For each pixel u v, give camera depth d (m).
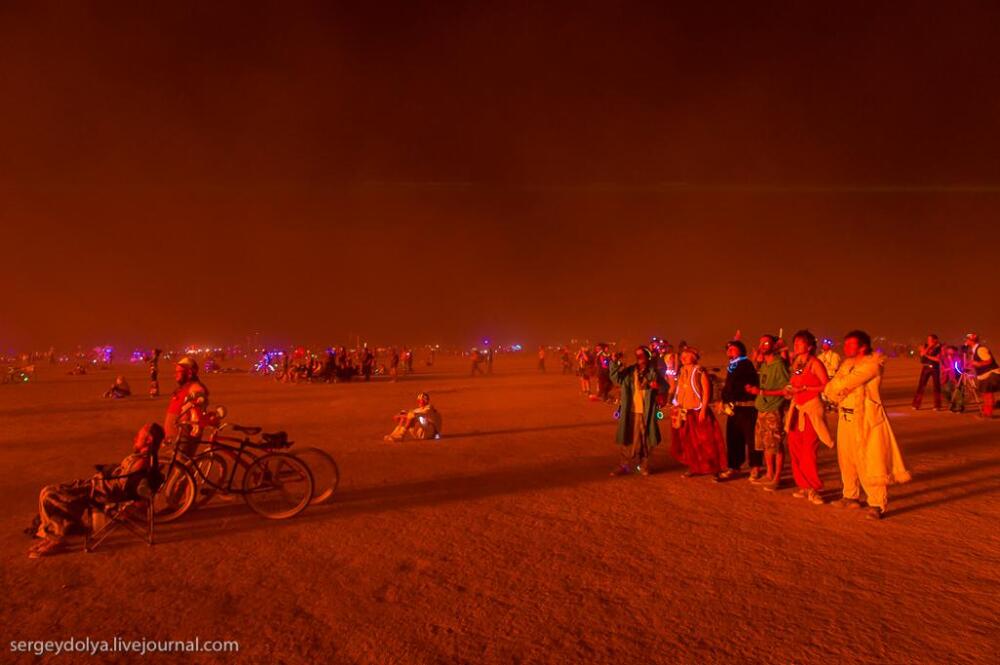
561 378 33.88
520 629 3.96
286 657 3.65
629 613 4.17
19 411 17.69
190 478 6.50
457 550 5.47
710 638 3.81
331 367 31.58
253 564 5.18
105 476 5.69
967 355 15.01
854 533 5.83
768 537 5.73
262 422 14.56
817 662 3.52
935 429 12.30
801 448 7.00
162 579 4.87
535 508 6.83
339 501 7.20
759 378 7.87
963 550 5.33
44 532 5.46
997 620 4.01
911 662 3.50
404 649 3.72
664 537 5.76
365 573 4.95
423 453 10.26
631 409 8.52
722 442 8.13
